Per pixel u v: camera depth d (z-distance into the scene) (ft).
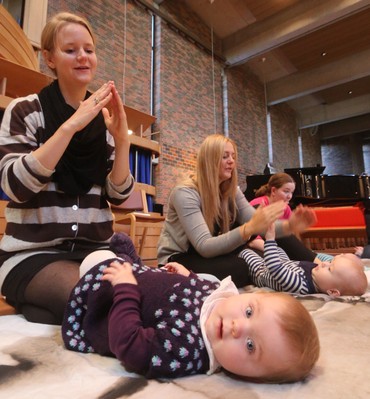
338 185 16.99
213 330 2.10
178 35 21.03
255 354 1.88
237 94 25.70
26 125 3.49
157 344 2.01
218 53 23.75
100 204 3.98
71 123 3.12
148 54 19.26
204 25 22.84
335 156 38.11
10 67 8.91
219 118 23.85
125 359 2.05
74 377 2.00
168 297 2.31
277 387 1.87
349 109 31.53
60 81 3.70
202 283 2.63
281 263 4.76
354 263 4.49
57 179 3.51
